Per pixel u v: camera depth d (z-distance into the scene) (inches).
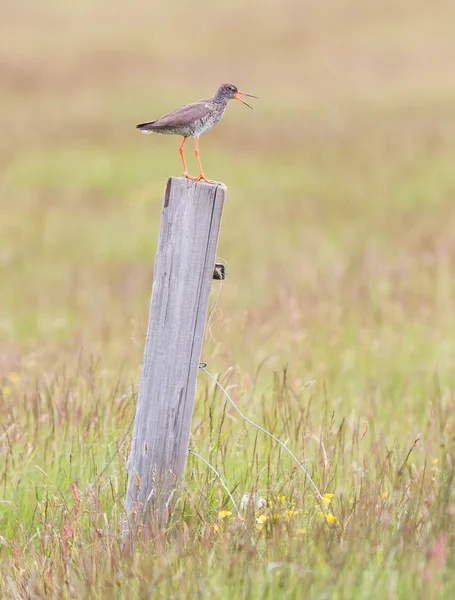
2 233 1016.2
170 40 2785.4
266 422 348.2
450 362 503.5
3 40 2755.9
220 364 474.3
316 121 1683.1
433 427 363.6
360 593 209.8
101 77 2256.4
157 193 1212.5
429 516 248.4
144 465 272.1
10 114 1868.8
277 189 1242.6
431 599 203.0
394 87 1982.0
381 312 606.9
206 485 279.9
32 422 362.0
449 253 780.0
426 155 1382.9
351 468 314.5
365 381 474.6
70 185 1293.1
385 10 2984.7
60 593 239.1
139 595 223.3
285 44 2645.2
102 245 981.2
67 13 3243.1
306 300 651.5
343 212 1104.8
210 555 240.1
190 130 304.8
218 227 261.6
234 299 706.2
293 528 250.5
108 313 705.0
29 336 655.1
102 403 367.2
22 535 283.0
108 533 259.0
